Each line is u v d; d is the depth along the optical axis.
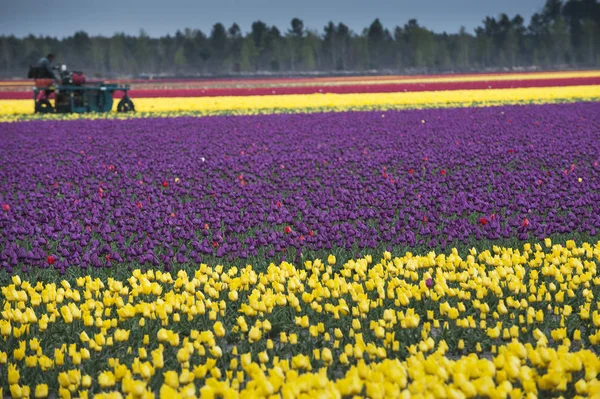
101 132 80.06
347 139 68.31
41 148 67.19
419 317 19.34
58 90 111.81
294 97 133.62
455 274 22.14
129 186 43.59
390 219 34.53
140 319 19.94
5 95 155.50
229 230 30.34
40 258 25.30
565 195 37.25
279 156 57.00
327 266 25.41
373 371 14.98
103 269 26.39
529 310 18.92
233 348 18.06
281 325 20.50
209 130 79.69
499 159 53.38
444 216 35.25
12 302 22.44
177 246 29.08
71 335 19.80
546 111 92.50
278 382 13.84
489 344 18.75
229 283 22.81
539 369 15.73
